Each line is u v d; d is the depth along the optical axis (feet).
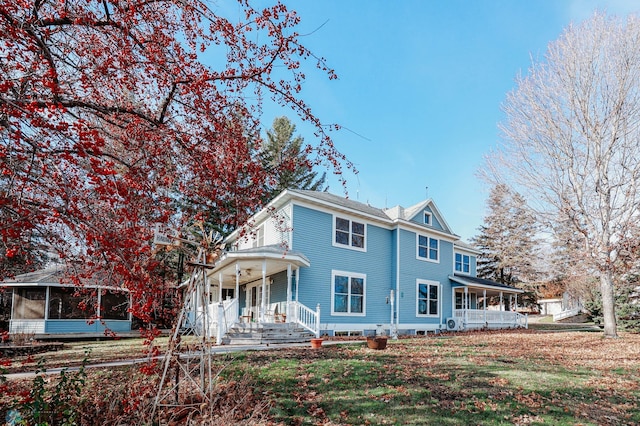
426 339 50.78
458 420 18.89
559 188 61.11
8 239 13.03
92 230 12.99
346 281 61.46
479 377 26.32
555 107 60.54
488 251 136.98
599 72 58.18
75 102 15.19
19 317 64.54
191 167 17.42
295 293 54.60
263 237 63.31
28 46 12.46
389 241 69.87
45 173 12.57
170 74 15.97
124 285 14.76
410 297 69.97
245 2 15.03
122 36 15.17
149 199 15.99
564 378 26.94
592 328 87.15
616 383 26.55
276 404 20.33
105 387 21.53
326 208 60.70
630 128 56.80
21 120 12.09
